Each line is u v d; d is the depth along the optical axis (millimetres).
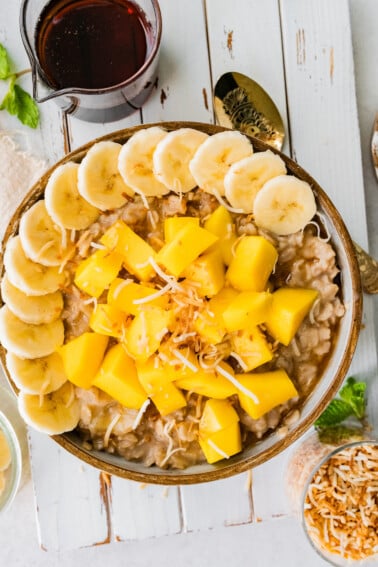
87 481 732
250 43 730
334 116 734
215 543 781
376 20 780
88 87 677
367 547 731
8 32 729
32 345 650
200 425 657
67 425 657
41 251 646
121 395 650
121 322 646
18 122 729
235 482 739
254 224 653
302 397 665
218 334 639
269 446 659
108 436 659
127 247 643
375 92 780
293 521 780
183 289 634
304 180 652
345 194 735
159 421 659
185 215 652
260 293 634
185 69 728
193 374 646
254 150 658
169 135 641
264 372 653
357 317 647
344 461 724
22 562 774
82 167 645
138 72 663
